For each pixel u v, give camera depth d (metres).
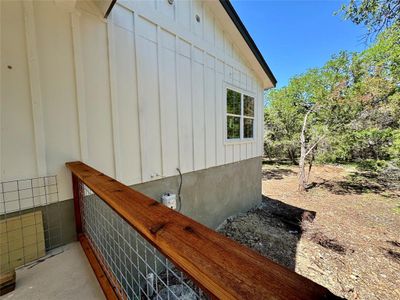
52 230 1.82
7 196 1.61
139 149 2.63
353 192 7.32
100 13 2.17
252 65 5.67
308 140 8.55
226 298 0.38
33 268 1.53
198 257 0.45
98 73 2.17
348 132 7.44
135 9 2.55
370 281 2.85
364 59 6.26
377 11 3.31
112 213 2.04
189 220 0.61
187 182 3.50
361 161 9.20
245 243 3.78
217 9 4.00
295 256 3.41
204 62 3.84
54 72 1.85
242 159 5.36
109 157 2.29
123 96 2.43
